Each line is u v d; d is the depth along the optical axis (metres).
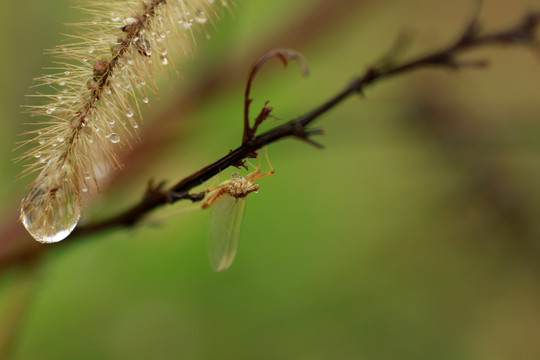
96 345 0.17
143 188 0.17
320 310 0.18
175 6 0.13
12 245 0.15
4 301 0.15
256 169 0.14
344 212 0.20
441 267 0.20
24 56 0.16
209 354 0.17
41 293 0.16
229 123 0.18
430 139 0.19
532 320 0.20
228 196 0.14
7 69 0.16
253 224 0.19
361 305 0.19
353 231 0.20
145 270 0.17
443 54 0.15
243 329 0.18
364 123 0.19
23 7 0.16
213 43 0.17
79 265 0.17
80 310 0.17
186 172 0.18
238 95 0.18
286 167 0.20
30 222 0.13
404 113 0.19
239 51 0.19
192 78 0.18
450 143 0.20
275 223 0.19
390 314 0.19
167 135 0.17
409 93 0.20
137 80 0.13
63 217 0.13
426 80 0.20
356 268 0.19
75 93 0.13
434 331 0.20
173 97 0.17
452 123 0.20
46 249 0.15
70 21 0.16
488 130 0.20
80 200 0.13
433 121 0.20
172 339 0.17
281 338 0.18
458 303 0.20
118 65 0.12
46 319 0.16
